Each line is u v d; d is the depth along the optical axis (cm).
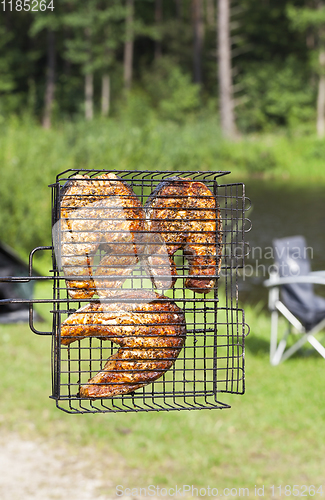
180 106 4475
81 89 4741
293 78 4438
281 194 2581
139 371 176
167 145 1444
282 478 443
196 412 546
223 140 3603
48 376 630
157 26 5203
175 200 182
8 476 434
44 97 4562
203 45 5197
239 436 505
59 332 174
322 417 540
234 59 4994
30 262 173
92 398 174
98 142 1310
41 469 447
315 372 668
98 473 444
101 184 177
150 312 178
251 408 557
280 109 4372
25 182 1175
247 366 678
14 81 4688
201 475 445
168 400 566
